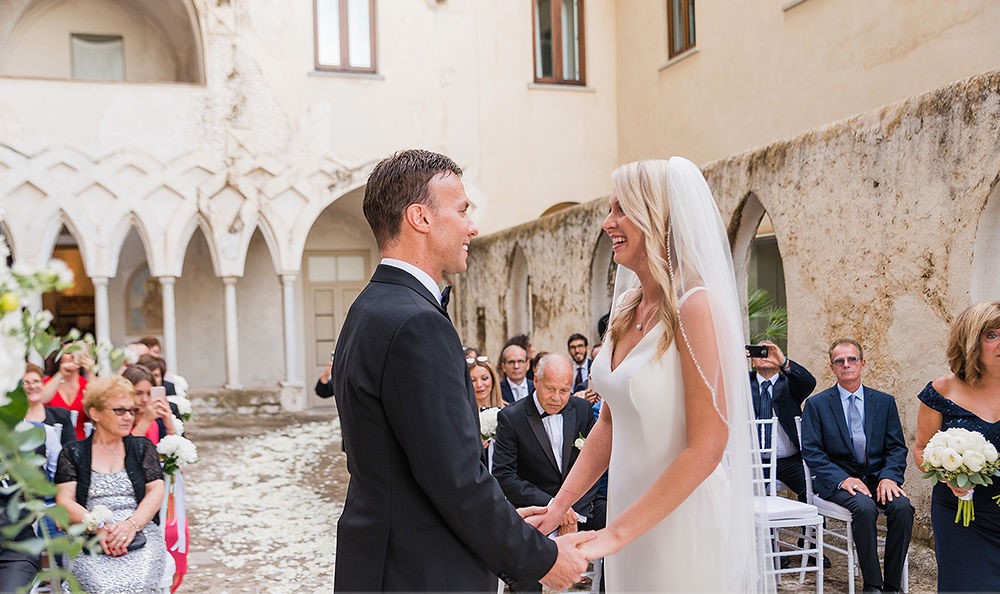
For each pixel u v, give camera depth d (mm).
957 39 6922
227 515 6520
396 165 1899
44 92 11109
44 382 4359
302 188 12312
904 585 4012
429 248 1885
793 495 5828
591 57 13555
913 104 4719
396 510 1735
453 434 1670
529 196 13289
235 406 12242
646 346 2104
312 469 8414
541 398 4066
